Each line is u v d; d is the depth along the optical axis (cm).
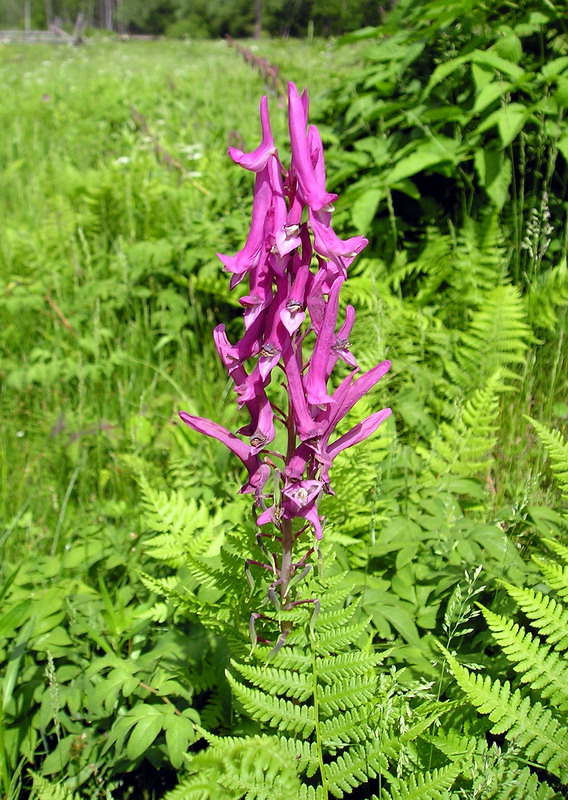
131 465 341
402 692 204
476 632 235
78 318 470
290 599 198
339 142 495
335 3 1266
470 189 452
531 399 366
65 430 378
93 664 222
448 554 247
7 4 7294
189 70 1573
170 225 555
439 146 412
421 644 222
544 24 450
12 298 476
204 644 228
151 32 5875
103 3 6888
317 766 178
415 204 462
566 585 200
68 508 353
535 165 438
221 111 1009
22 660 239
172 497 268
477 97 414
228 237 492
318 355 168
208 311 461
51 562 279
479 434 298
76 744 216
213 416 371
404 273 414
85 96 1262
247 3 4272
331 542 241
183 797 158
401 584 241
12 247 536
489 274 401
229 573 208
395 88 480
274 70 720
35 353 437
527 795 178
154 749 214
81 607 254
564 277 365
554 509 304
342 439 183
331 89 559
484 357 354
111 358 430
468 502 299
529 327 358
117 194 567
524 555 266
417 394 345
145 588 270
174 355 462
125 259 484
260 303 166
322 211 158
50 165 832
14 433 403
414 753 191
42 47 3000
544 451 326
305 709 180
